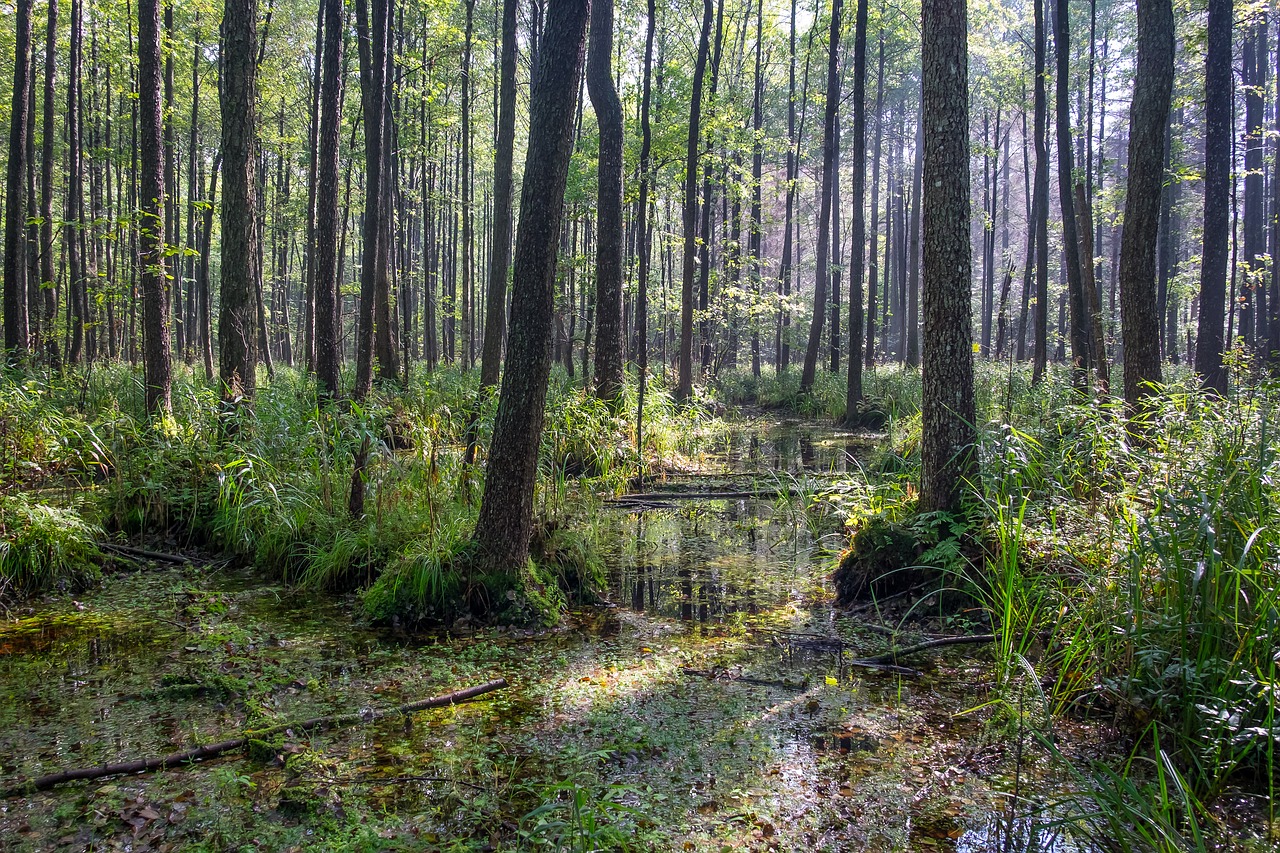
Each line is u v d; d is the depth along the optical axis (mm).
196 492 7969
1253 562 4070
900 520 6609
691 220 17250
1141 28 8352
